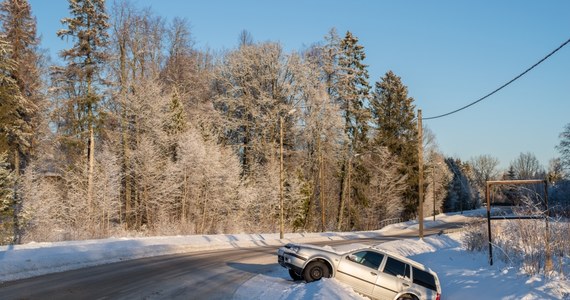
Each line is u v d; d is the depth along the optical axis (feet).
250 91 171.12
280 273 55.62
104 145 129.08
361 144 176.76
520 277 47.55
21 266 47.73
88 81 123.54
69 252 61.11
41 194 107.45
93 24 124.57
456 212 334.65
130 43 147.43
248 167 164.35
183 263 60.80
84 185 120.88
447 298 48.44
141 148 131.34
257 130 167.84
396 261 44.88
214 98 173.47
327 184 182.60
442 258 71.15
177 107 143.84
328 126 161.79
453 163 380.37
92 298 35.27
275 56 168.04
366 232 162.40
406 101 213.05
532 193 58.49
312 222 167.02
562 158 211.41
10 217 94.84
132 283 42.96
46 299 34.27
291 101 168.86
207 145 140.77
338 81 171.53
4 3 123.75
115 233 112.16
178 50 169.27
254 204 147.64
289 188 155.74
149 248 74.23
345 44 173.17
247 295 39.75
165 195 127.85
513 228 57.72
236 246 92.73
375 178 198.39
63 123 137.49
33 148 127.44
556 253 51.31
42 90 144.05
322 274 44.21
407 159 211.61
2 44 110.42
